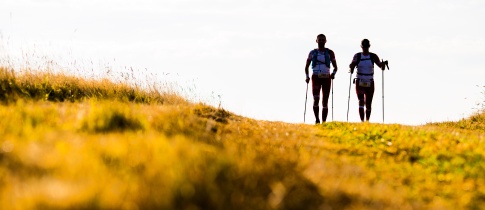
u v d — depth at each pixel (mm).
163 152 10195
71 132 12898
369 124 21625
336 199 9938
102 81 26422
